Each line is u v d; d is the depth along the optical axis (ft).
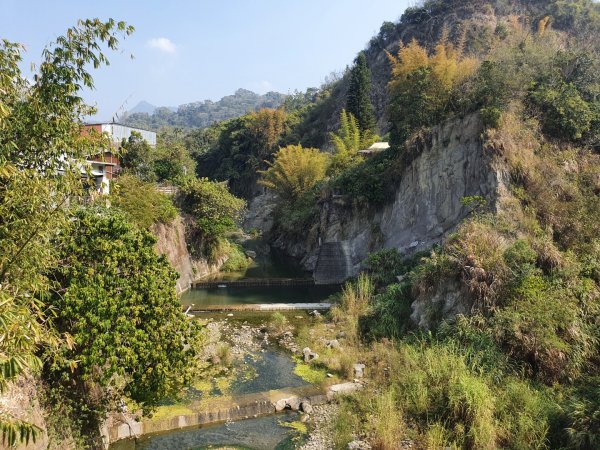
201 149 214.90
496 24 143.33
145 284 27.66
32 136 19.02
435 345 38.91
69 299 23.93
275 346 48.52
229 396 36.19
